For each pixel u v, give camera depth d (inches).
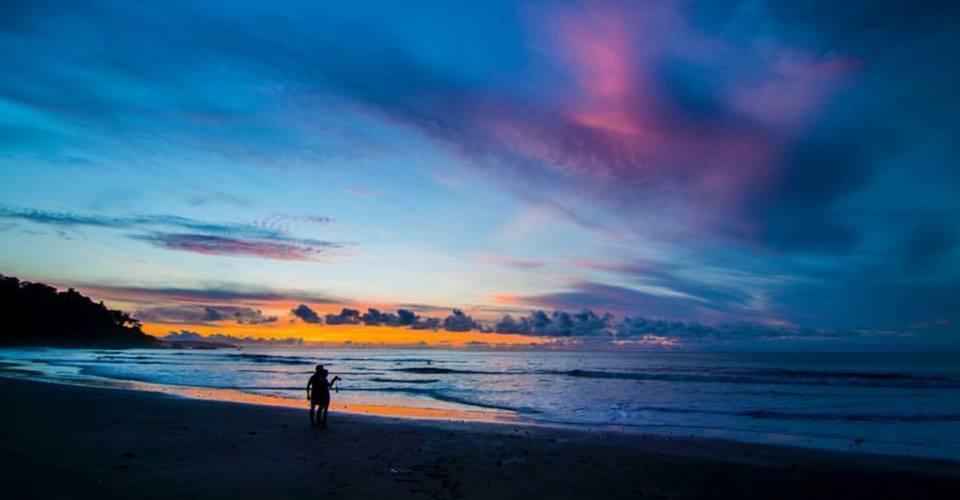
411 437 497.4
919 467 422.9
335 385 1405.0
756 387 1325.0
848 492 351.3
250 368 2256.4
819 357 5447.8
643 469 389.1
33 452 370.6
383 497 284.0
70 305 6791.3
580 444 490.3
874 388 1304.1
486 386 1386.6
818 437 601.6
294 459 374.9
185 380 1432.1
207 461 360.5
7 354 3821.4
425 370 2333.9
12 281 6127.0
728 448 494.9
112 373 1654.8
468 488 314.2
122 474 314.2
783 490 350.3
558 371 2247.8
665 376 1738.4
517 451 440.8
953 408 882.1
